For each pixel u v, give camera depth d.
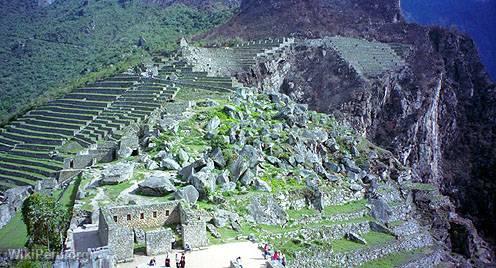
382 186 98.75
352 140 108.62
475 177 179.50
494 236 160.38
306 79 175.25
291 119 103.38
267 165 83.06
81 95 144.62
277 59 174.38
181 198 64.25
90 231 57.78
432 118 176.75
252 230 64.75
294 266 62.84
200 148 84.38
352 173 94.12
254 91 125.94
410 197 105.75
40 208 62.03
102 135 105.25
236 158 76.38
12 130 131.62
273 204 72.12
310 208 78.94
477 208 170.12
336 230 77.19
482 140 190.38
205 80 135.25
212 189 68.94
